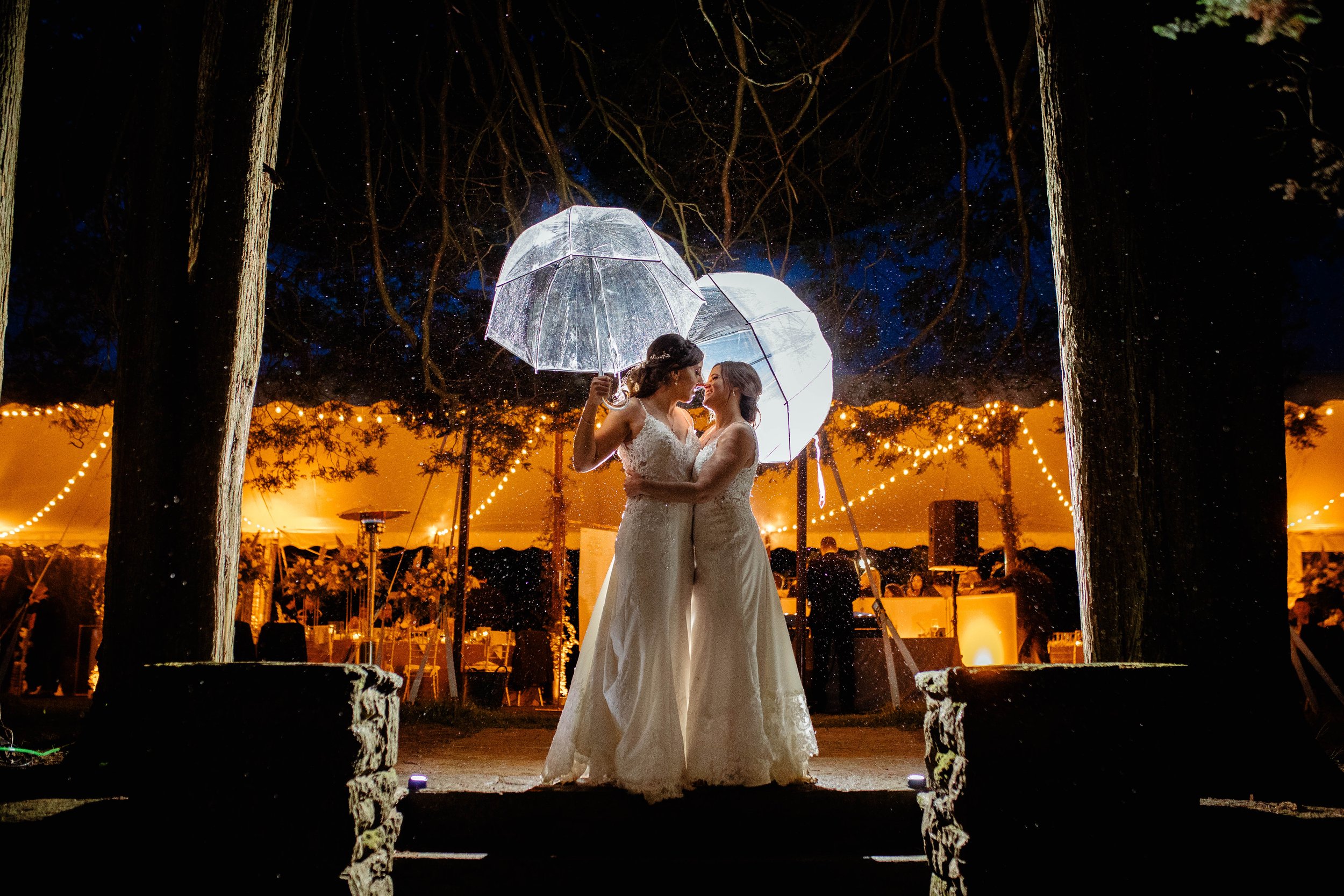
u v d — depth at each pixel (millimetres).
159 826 3053
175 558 4074
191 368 4180
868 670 8906
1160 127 4051
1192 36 4027
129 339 4227
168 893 3021
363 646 9859
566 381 8766
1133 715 3033
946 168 8195
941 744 3311
